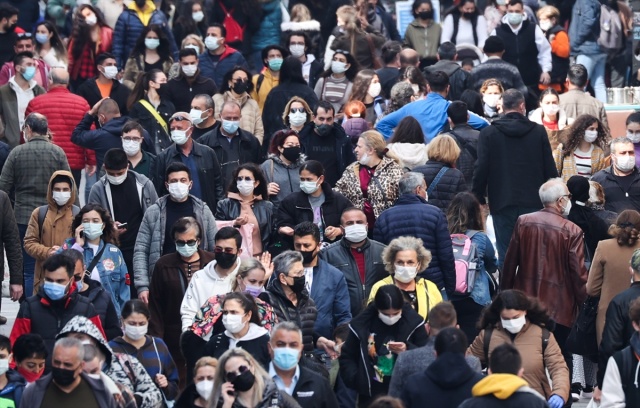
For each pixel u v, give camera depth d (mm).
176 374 32719
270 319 33031
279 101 49281
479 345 32375
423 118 45531
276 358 29672
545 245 36906
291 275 33531
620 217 35844
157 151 47531
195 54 49406
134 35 58062
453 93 52562
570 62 61281
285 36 60031
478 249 37531
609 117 54062
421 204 37750
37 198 42438
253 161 45062
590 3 61000
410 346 31484
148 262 38500
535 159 41312
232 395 27984
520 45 57250
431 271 37312
